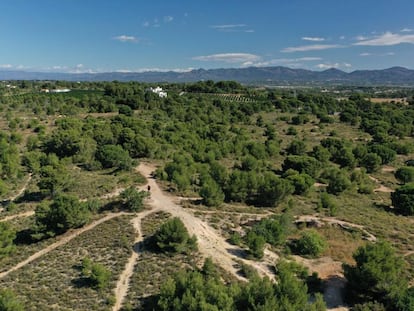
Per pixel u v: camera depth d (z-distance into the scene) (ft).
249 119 515.09
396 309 127.03
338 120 557.33
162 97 635.25
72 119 412.57
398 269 138.00
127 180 234.58
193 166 256.73
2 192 231.09
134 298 125.80
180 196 213.87
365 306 129.29
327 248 171.32
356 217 205.26
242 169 290.15
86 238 167.53
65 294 128.47
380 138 410.72
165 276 137.59
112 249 157.48
